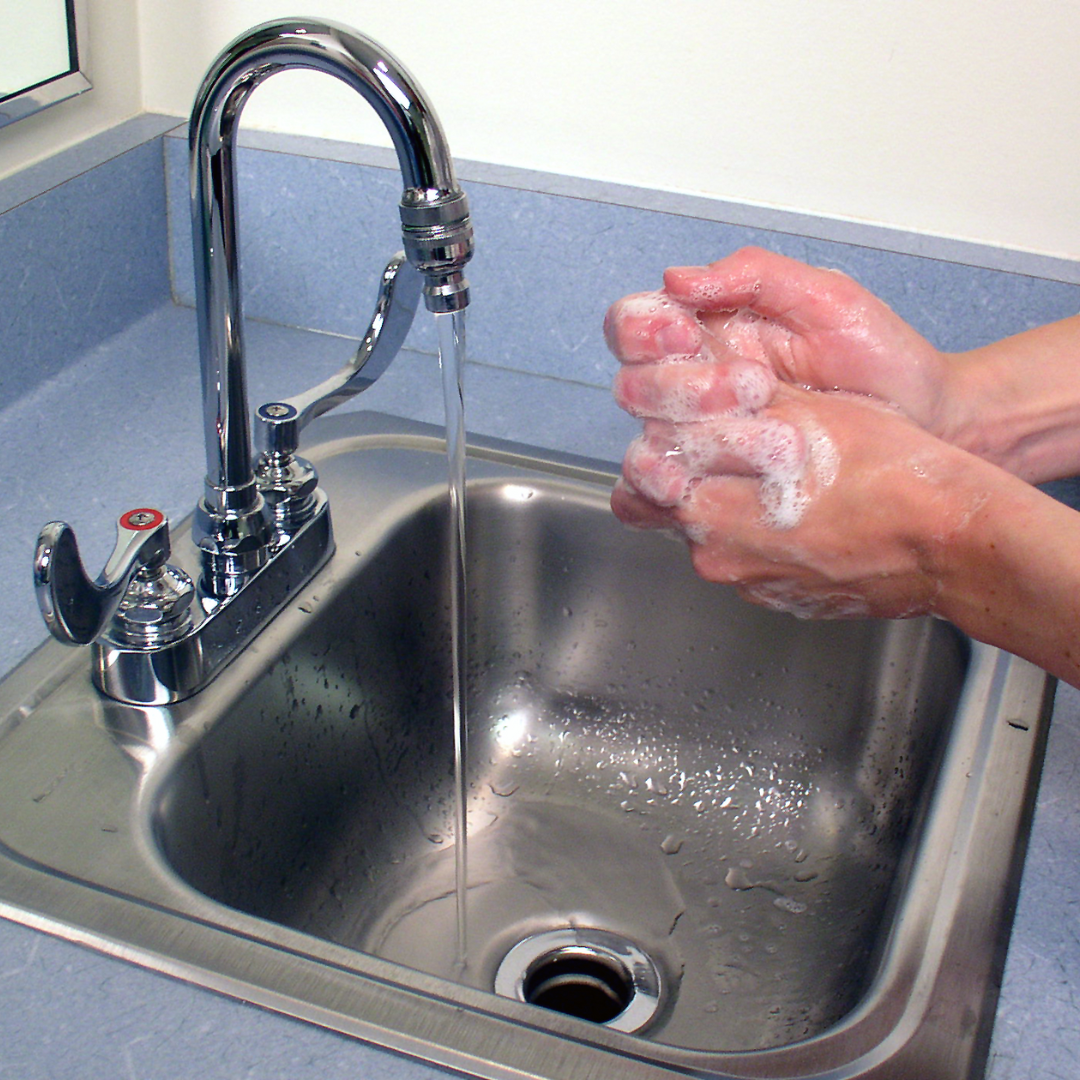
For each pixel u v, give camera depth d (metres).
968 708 0.62
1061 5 0.77
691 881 0.74
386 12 0.89
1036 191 0.83
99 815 0.52
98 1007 0.43
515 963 0.68
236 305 0.55
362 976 0.45
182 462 0.78
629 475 0.55
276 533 0.67
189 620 0.59
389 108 0.47
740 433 0.50
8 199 0.79
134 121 0.93
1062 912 0.50
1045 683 0.63
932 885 0.51
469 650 0.84
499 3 0.86
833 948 0.68
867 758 0.76
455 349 0.55
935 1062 0.43
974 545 0.47
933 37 0.80
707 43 0.84
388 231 0.91
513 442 0.85
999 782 0.57
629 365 0.54
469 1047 0.43
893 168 0.85
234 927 0.47
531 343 0.93
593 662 0.84
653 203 0.87
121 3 0.90
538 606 0.83
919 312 0.84
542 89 0.89
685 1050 0.43
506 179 0.89
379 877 0.72
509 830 0.78
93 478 0.76
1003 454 0.64
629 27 0.85
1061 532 0.44
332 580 0.69
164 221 0.94
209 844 0.59
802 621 0.76
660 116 0.88
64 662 0.61
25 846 0.50
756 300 0.57
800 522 0.51
